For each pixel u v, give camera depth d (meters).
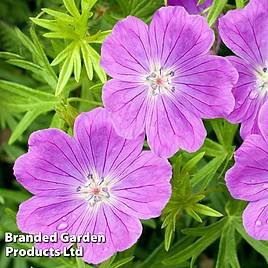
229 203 0.25
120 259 0.26
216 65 0.21
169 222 0.24
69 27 0.24
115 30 0.21
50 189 0.22
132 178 0.22
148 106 0.22
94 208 0.22
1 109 0.29
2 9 0.32
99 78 0.25
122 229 0.22
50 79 0.26
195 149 0.22
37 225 0.22
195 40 0.22
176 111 0.22
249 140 0.21
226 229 0.25
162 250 0.27
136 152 0.22
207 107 0.22
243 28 0.22
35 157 0.22
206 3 0.25
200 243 0.25
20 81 0.31
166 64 0.22
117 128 0.21
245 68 0.22
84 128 0.22
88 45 0.24
